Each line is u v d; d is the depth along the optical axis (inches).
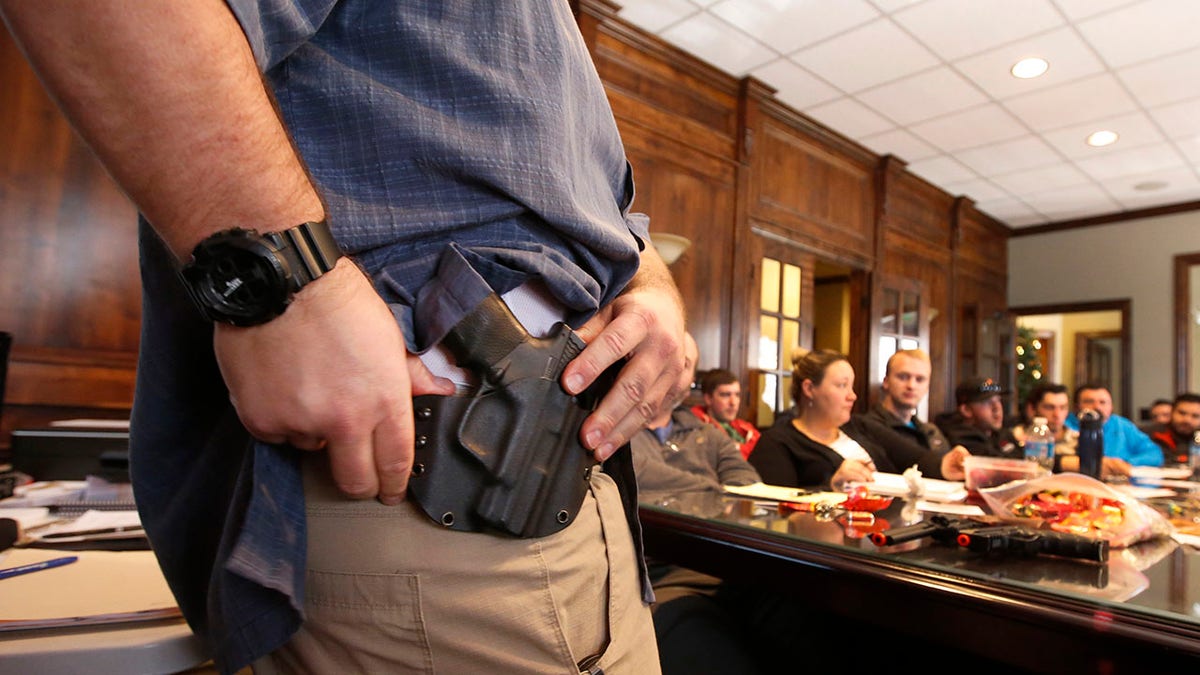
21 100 78.0
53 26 11.3
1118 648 25.5
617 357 18.7
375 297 14.9
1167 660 24.2
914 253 205.6
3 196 76.7
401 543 16.2
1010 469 51.4
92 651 17.9
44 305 78.4
